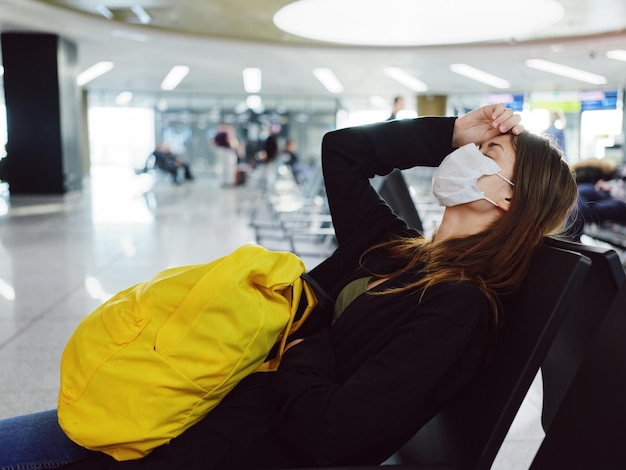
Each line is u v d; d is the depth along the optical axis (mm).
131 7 9578
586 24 10258
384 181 3471
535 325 1014
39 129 12727
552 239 1151
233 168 17672
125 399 1035
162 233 7680
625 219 5359
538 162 1159
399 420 992
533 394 2635
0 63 14148
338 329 1193
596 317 1075
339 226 1525
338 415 979
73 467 1110
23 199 12227
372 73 16266
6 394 2604
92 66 15781
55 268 5402
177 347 1051
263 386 1176
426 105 21844
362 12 10258
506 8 9766
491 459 1025
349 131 1523
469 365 1065
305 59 14023
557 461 949
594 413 911
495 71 15688
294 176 14250
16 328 3576
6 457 1146
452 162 1220
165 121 23219
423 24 10961
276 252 1175
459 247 1159
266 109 23219
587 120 20375
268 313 1104
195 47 12820
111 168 23734
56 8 10133
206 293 1061
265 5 9102
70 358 1109
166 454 1061
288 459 1096
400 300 1124
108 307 1138
